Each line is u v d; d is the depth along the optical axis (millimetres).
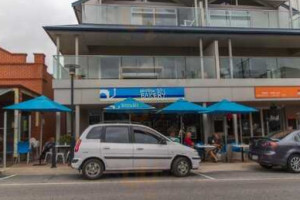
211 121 22297
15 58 22484
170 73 19781
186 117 22609
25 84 22266
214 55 21031
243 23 23406
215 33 20984
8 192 9836
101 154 12211
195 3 23062
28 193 9664
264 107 23734
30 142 18156
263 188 10086
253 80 20438
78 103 18625
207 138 19672
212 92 19906
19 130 17984
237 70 20656
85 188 10383
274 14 24016
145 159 12438
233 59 20734
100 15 21562
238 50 24703
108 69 19203
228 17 23234
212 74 20438
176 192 9578
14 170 14539
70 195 9320
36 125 21734
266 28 22000
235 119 20016
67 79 18719
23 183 11453
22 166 15758
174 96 19438
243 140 23000
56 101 18531
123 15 21922
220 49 24344
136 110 16859
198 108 16859
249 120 23391
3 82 22250
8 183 11477
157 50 23781
